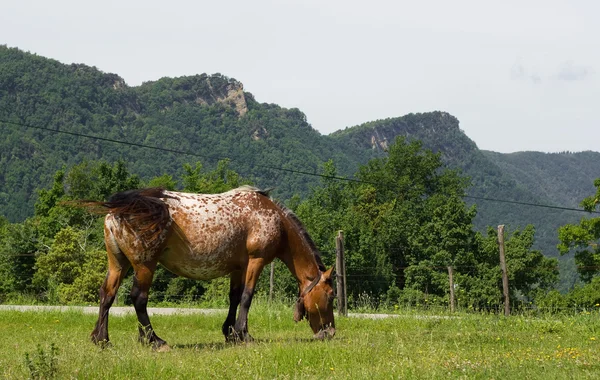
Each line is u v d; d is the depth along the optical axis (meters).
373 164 77.06
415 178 73.69
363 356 10.04
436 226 54.97
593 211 49.16
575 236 49.06
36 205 66.19
